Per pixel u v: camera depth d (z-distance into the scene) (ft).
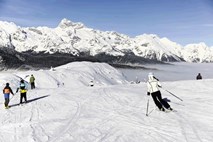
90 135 32.73
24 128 38.11
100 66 289.53
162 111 43.80
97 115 43.70
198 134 30.86
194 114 40.65
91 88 87.04
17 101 67.87
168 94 64.34
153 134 31.83
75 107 52.49
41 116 46.42
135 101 55.77
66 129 36.19
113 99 59.31
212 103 49.21
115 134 32.58
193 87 77.61
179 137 30.17
